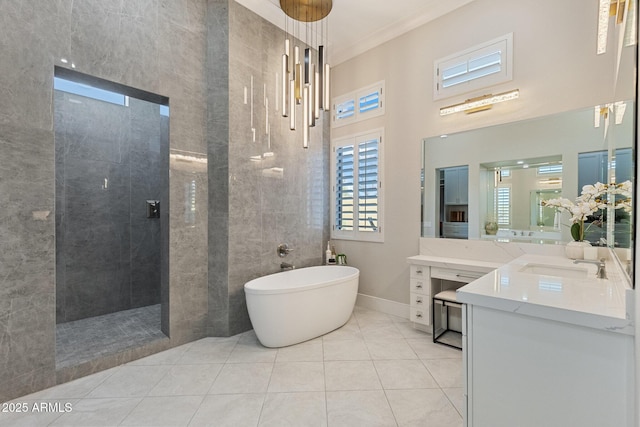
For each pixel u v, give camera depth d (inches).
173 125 104.3
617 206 62.6
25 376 75.1
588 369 40.8
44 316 78.1
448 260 110.4
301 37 139.6
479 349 50.1
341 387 78.4
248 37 120.3
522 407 46.0
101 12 88.1
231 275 113.6
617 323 38.1
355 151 149.1
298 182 142.9
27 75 75.6
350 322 125.9
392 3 116.7
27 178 75.7
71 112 125.0
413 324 120.3
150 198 148.7
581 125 88.4
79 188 127.0
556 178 92.9
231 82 114.0
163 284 107.0
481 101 106.3
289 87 113.5
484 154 108.0
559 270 76.5
